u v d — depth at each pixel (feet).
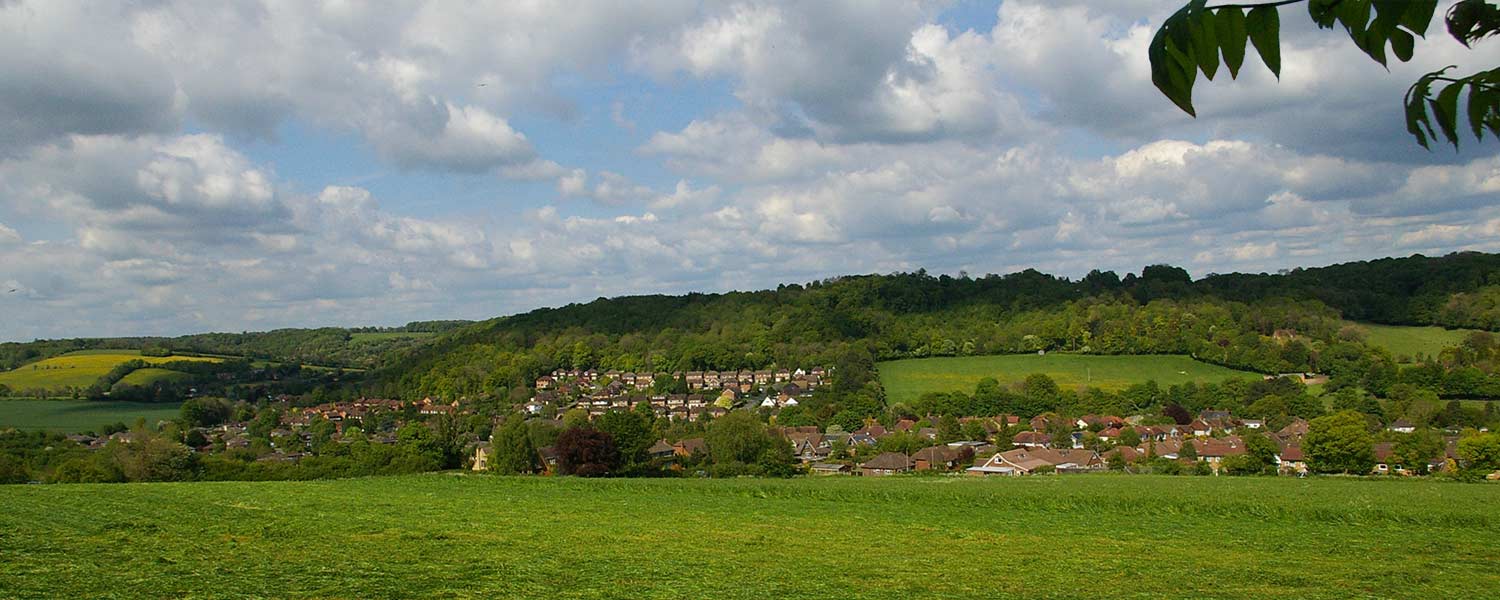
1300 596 59.67
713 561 71.41
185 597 49.32
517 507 115.03
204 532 80.38
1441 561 77.00
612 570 64.90
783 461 228.02
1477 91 6.77
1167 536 96.22
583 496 138.41
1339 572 70.03
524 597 53.36
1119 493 134.10
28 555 63.52
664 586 58.85
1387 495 130.41
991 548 84.84
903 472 249.34
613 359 481.87
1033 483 157.58
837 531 97.81
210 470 221.66
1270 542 90.99
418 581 57.26
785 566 69.56
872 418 341.21
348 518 95.86
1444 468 212.02
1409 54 6.16
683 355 460.55
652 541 84.38
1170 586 63.26
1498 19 6.16
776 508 122.42
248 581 54.95
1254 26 6.00
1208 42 6.11
